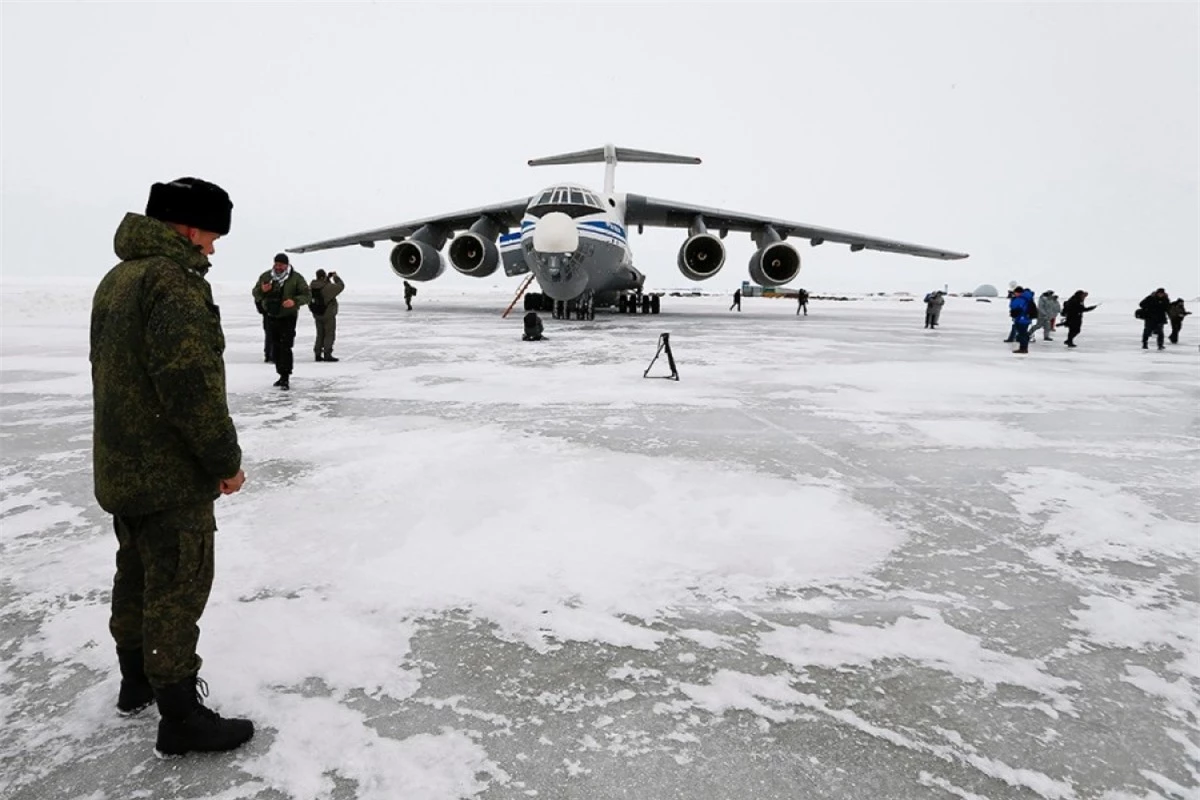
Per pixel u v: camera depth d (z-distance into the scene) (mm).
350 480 4180
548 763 1765
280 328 7488
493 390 7547
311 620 2486
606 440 5285
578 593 2719
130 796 1651
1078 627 2516
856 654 2311
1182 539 3396
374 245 23656
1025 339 13211
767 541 3275
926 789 1687
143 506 1746
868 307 51000
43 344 12742
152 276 1740
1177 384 9031
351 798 1641
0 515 3592
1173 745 1870
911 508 3797
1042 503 3926
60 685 2117
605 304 26359
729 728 1919
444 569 2922
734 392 7617
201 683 1939
